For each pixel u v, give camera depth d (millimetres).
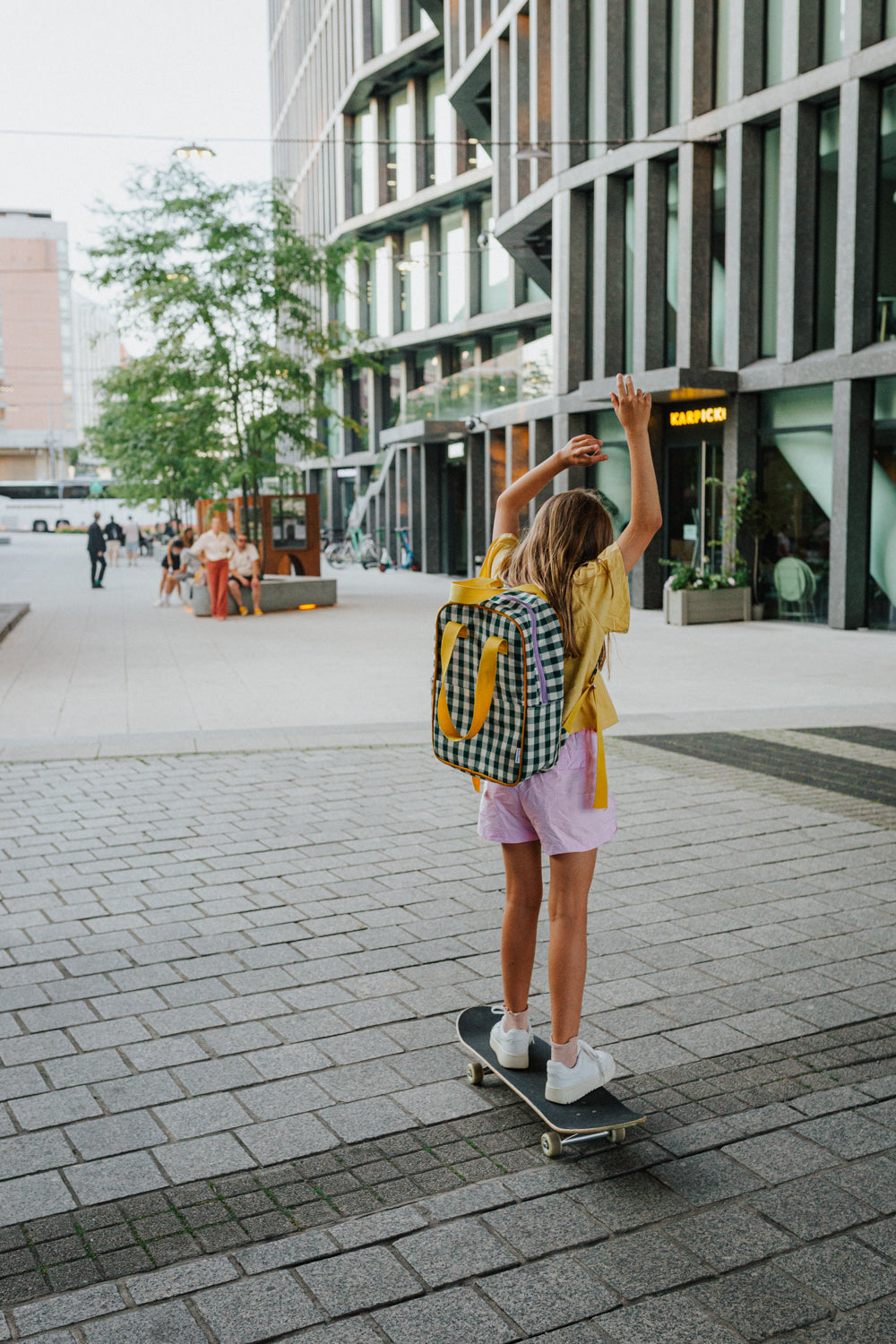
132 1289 2342
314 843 5621
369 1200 2670
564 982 2887
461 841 5652
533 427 24312
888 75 15234
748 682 11344
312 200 49500
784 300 16906
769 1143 2926
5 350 128625
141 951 4219
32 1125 3006
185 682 11344
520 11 24062
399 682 11344
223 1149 2895
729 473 18375
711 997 3824
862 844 5605
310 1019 3656
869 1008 3746
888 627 16359
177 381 21328
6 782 6930
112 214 20562
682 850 5500
